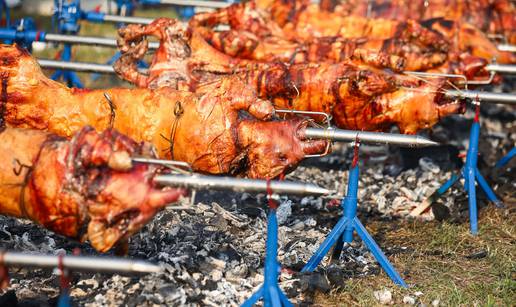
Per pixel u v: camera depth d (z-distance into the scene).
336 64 3.96
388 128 4.03
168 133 3.53
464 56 4.30
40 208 3.04
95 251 3.52
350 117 3.95
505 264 3.64
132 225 2.97
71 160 2.98
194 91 3.95
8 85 3.58
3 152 3.08
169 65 3.97
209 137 3.49
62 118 3.59
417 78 3.93
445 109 3.90
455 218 4.09
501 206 4.18
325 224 3.97
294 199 4.21
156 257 3.37
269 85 3.99
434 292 3.44
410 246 3.83
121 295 3.23
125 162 2.95
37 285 3.32
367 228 4.00
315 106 3.96
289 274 3.47
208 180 2.95
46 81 3.63
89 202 2.98
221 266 3.40
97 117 3.58
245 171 3.57
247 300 3.11
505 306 3.36
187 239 3.56
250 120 3.52
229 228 3.73
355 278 3.52
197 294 3.24
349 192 3.46
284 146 3.47
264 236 3.72
